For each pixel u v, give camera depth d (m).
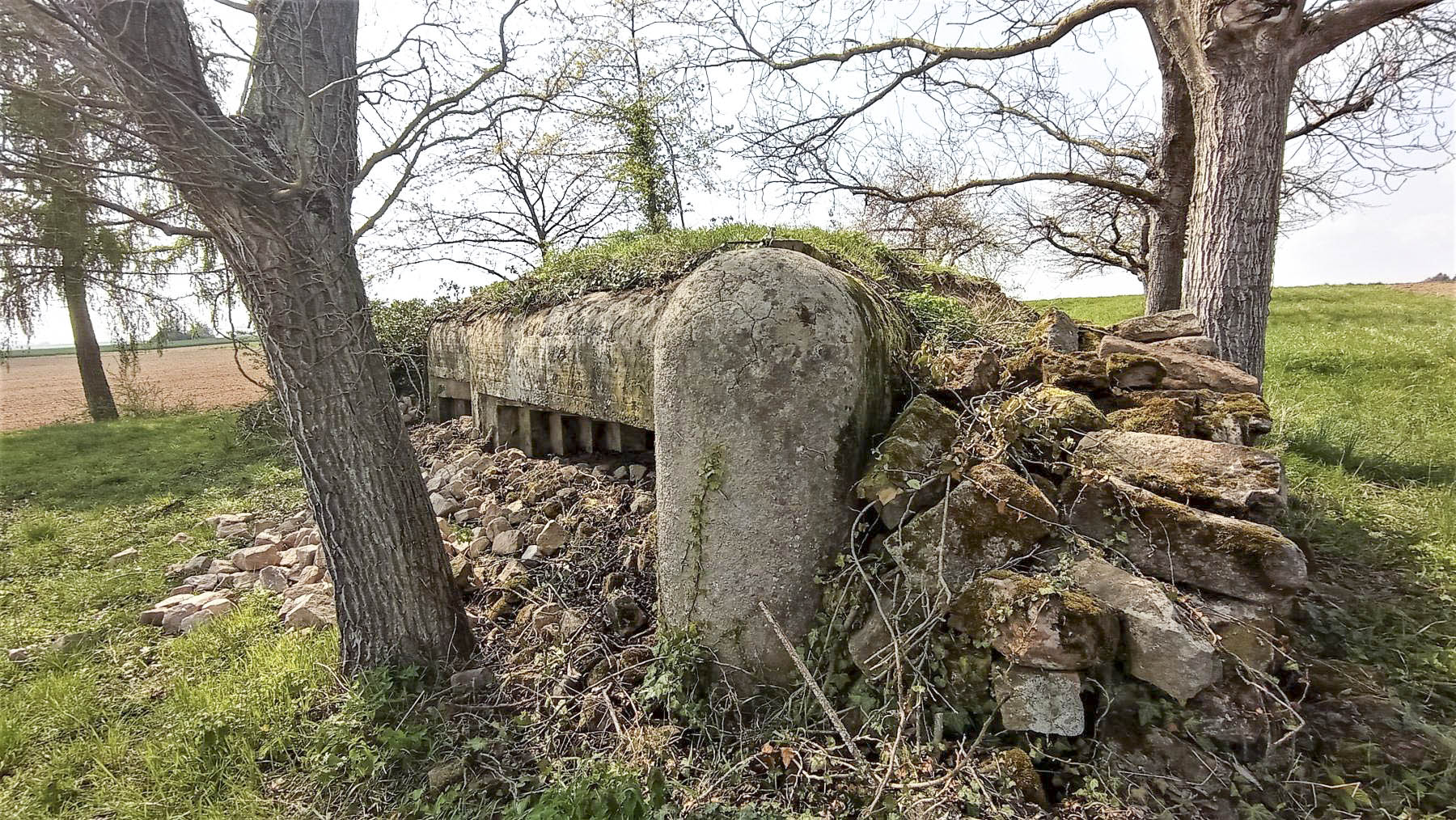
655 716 2.61
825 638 2.44
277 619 3.71
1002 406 2.76
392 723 2.71
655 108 9.14
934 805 1.93
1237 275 4.28
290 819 2.32
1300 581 2.06
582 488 4.38
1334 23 4.02
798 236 5.09
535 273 6.19
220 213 2.37
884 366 2.83
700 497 2.56
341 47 2.75
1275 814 1.86
